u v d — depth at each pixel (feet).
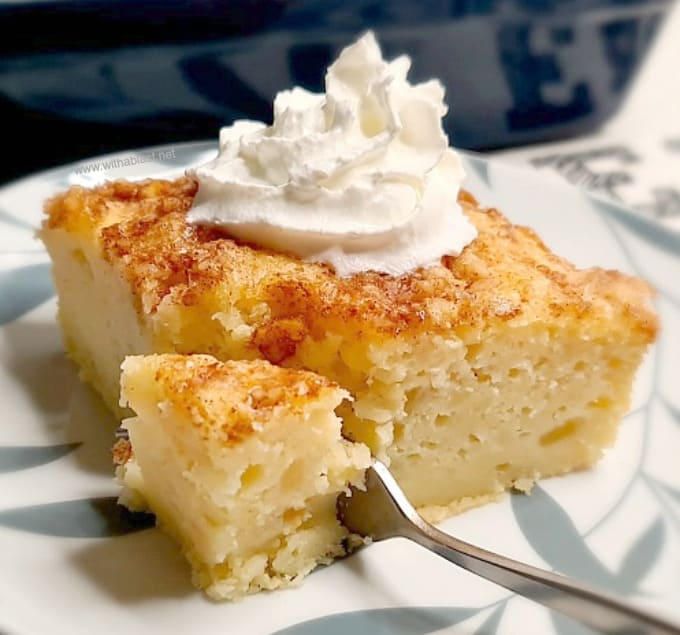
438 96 0.74
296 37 1.01
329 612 0.60
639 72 1.21
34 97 0.98
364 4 1.02
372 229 0.67
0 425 0.70
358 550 0.64
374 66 0.72
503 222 0.77
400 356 0.63
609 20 1.12
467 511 0.69
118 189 0.75
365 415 0.65
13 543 0.61
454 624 0.60
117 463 0.65
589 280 0.71
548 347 0.67
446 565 0.63
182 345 0.66
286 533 0.61
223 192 0.69
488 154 1.20
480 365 0.66
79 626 0.56
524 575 0.58
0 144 1.02
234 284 0.65
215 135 1.06
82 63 0.96
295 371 0.61
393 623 0.59
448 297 0.65
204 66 1.00
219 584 0.59
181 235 0.69
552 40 1.12
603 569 0.64
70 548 0.61
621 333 0.68
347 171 0.69
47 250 0.77
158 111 1.03
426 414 0.66
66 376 0.75
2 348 0.77
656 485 0.71
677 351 0.81
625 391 0.70
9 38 0.93
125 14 0.93
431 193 0.70
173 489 0.60
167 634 0.57
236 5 0.96
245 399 0.57
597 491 0.70
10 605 0.56
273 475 0.58
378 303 0.64
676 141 1.24
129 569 0.60
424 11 1.05
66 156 1.04
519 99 1.16
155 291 0.65
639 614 0.53
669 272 0.89
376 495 0.63
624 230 0.92
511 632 0.59
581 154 1.20
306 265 0.67
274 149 0.69
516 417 0.69
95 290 0.72
